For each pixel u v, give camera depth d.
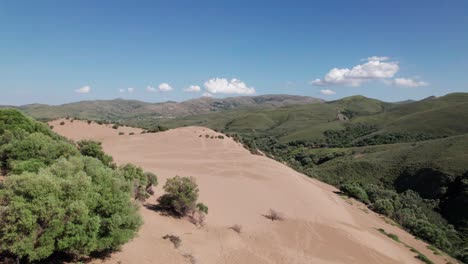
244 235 23.28
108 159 30.00
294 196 39.81
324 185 70.06
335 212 38.50
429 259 32.78
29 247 10.23
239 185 40.12
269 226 26.89
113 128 80.38
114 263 13.34
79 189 12.34
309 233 27.20
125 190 15.68
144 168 41.53
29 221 10.15
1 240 9.95
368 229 36.28
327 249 24.50
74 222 11.39
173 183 23.11
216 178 42.25
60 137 40.06
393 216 56.47
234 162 55.81
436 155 95.88
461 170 83.31
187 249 17.58
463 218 68.44
